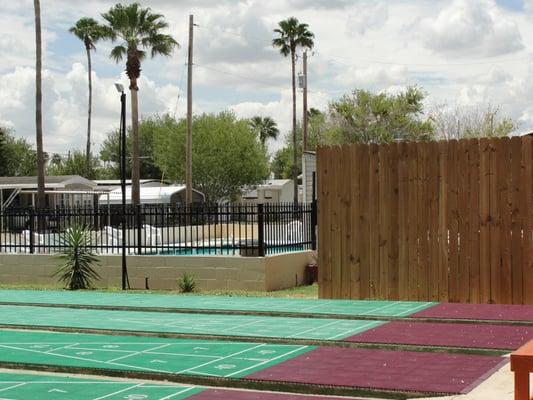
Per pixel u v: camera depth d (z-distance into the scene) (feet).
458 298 46.37
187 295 56.13
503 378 27.89
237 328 39.99
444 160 46.57
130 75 135.33
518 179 44.70
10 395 27.09
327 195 49.93
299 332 38.24
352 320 42.06
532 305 44.50
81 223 66.28
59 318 45.24
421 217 47.26
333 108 203.41
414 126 192.85
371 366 30.40
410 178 47.55
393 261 48.11
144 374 29.78
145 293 58.13
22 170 280.10
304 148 173.47
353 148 49.11
